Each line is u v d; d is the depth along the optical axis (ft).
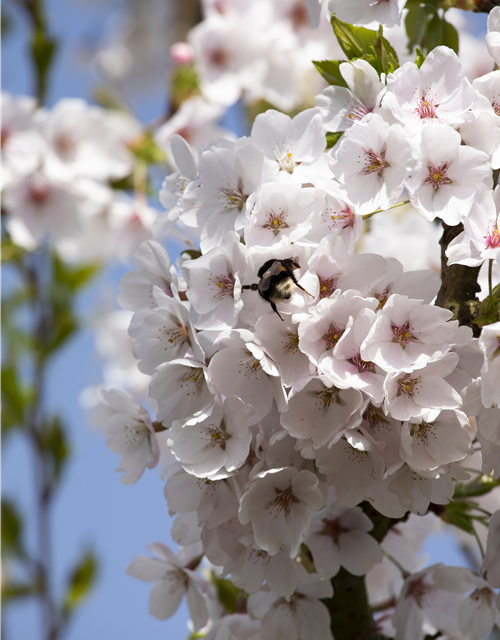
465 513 4.00
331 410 3.75
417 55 3.82
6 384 4.99
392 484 3.76
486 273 3.85
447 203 3.77
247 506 3.76
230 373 3.78
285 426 3.75
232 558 3.82
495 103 3.80
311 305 3.76
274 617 3.93
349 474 3.76
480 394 3.73
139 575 4.05
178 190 3.92
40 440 5.03
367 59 3.87
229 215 3.82
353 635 3.98
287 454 3.78
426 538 4.09
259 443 3.76
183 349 3.84
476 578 3.93
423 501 3.77
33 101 5.14
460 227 3.85
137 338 3.85
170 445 3.78
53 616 4.88
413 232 4.30
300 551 3.92
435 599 4.03
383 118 3.79
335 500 3.79
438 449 3.74
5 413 5.02
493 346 3.73
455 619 4.01
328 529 3.92
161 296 3.81
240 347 3.77
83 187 5.26
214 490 3.81
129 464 3.95
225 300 3.79
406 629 4.01
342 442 3.76
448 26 4.08
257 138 3.84
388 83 3.77
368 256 3.76
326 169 3.82
